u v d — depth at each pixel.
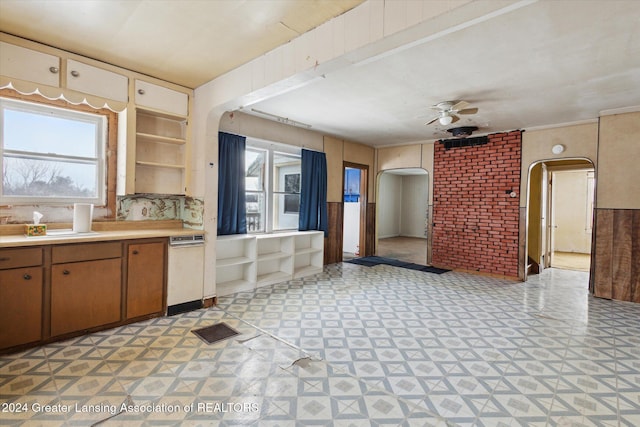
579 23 2.38
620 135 4.42
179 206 4.09
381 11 2.11
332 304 4.00
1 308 2.51
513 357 2.71
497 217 5.79
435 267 6.46
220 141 4.51
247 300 4.09
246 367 2.47
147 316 3.34
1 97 2.90
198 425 1.83
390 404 2.06
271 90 3.07
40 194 3.18
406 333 3.17
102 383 2.21
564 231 9.08
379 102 4.25
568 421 1.92
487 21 2.35
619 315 3.79
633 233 4.33
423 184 11.55
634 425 1.90
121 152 3.49
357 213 7.80
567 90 3.74
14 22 2.49
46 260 2.70
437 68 3.18
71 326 2.85
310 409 1.99
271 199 5.40
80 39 2.75
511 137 5.62
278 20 2.43
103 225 3.46
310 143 5.94
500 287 5.03
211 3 2.23
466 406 2.05
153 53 2.99
